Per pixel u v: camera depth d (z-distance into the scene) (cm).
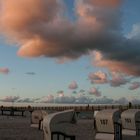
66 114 1436
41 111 2884
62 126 1409
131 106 6141
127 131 2200
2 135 2289
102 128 1939
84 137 2009
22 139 2095
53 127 1388
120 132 1888
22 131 2569
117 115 1936
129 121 2203
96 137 1936
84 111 5997
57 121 1403
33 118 2984
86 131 2369
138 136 2114
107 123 1898
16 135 2302
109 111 1942
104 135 1911
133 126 2170
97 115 1977
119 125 1894
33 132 2522
